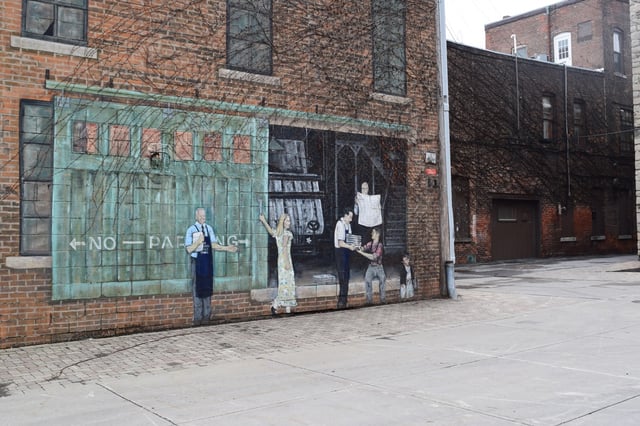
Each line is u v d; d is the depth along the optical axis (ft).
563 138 90.27
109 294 29.73
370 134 40.19
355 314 36.86
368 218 39.86
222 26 33.65
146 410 18.42
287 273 35.88
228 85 33.81
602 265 73.72
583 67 102.12
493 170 81.10
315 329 32.07
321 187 37.55
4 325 27.09
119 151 30.22
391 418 17.28
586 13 102.22
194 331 31.24
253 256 34.50
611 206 97.40
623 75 100.68
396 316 36.22
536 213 87.15
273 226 35.35
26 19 28.22
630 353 25.68
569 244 90.22
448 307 39.78
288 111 36.17
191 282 32.22
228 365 24.38
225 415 17.80
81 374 23.04
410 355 25.84
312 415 17.67
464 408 18.11
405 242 41.86
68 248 28.71
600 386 20.29
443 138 44.09
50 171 28.45
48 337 28.14
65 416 17.93
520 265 76.64
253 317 34.47
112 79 30.09
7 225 27.25
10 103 27.53
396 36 42.11
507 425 16.51
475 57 79.82
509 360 24.62
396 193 41.42
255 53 35.17
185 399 19.57
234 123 33.99
